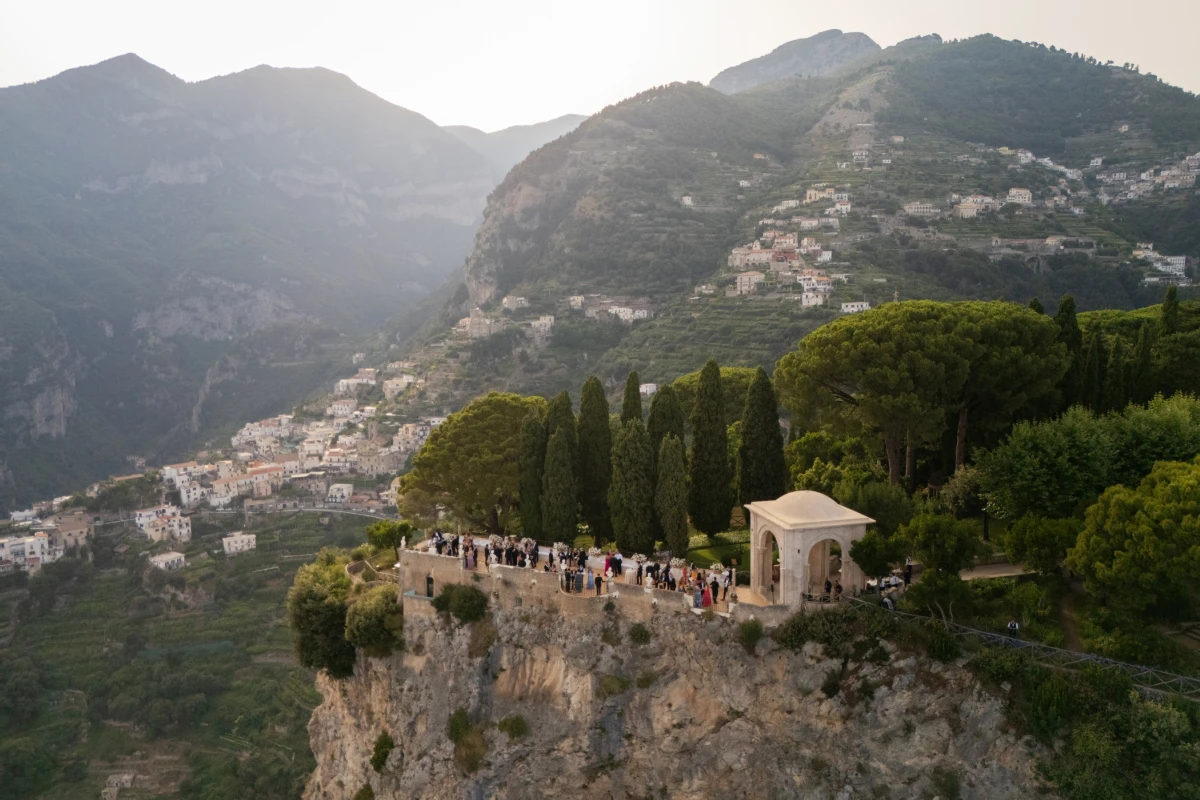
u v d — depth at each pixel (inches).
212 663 6240.2
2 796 5073.8
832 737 1646.2
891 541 1732.3
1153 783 1385.3
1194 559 1444.4
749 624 1753.2
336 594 2407.7
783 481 2512.3
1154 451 1893.5
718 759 1742.1
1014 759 1512.1
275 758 5206.7
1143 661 1521.9
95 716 5718.5
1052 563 1736.0
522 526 2511.1
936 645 1600.6
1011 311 2351.1
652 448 2438.5
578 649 1916.8
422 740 2069.4
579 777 1873.8
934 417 2158.0
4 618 6786.4
